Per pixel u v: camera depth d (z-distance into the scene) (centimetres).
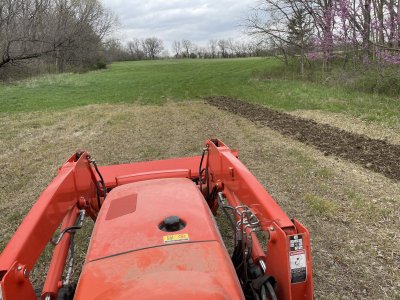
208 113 1827
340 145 1071
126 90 3412
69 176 430
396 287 446
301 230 292
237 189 418
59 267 347
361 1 2058
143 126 1550
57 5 6706
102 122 1706
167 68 7056
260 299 293
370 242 541
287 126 1380
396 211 634
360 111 1550
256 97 2381
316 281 458
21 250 294
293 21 3659
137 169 574
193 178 544
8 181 911
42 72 5941
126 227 307
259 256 338
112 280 253
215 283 244
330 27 2398
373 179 789
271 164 920
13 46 4609
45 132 1528
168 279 243
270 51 4375
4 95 3194
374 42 2009
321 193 723
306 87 2588
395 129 1209
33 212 346
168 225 299
